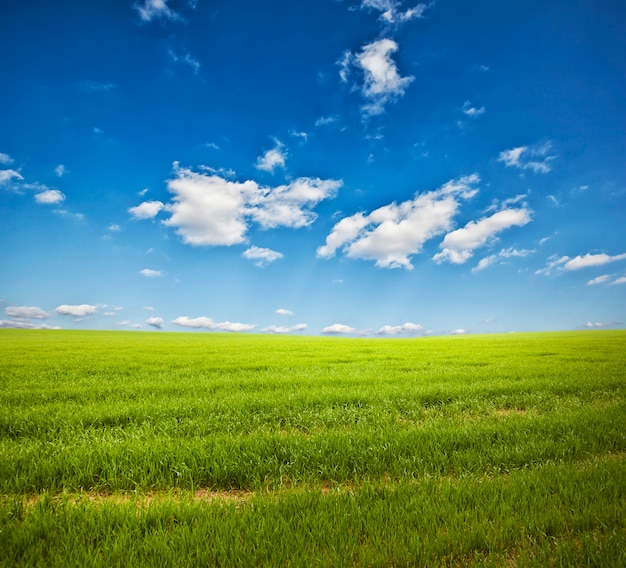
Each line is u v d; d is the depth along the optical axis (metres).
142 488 4.86
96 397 10.38
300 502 4.07
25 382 12.62
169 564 3.10
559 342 33.59
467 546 3.31
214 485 4.99
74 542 3.35
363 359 20.75
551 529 3.61
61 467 5.17
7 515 3.82
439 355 22.89
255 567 3.09
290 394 10.02
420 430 6.79
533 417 7.85
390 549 3.24
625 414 7.96
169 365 17.52
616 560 3.11
